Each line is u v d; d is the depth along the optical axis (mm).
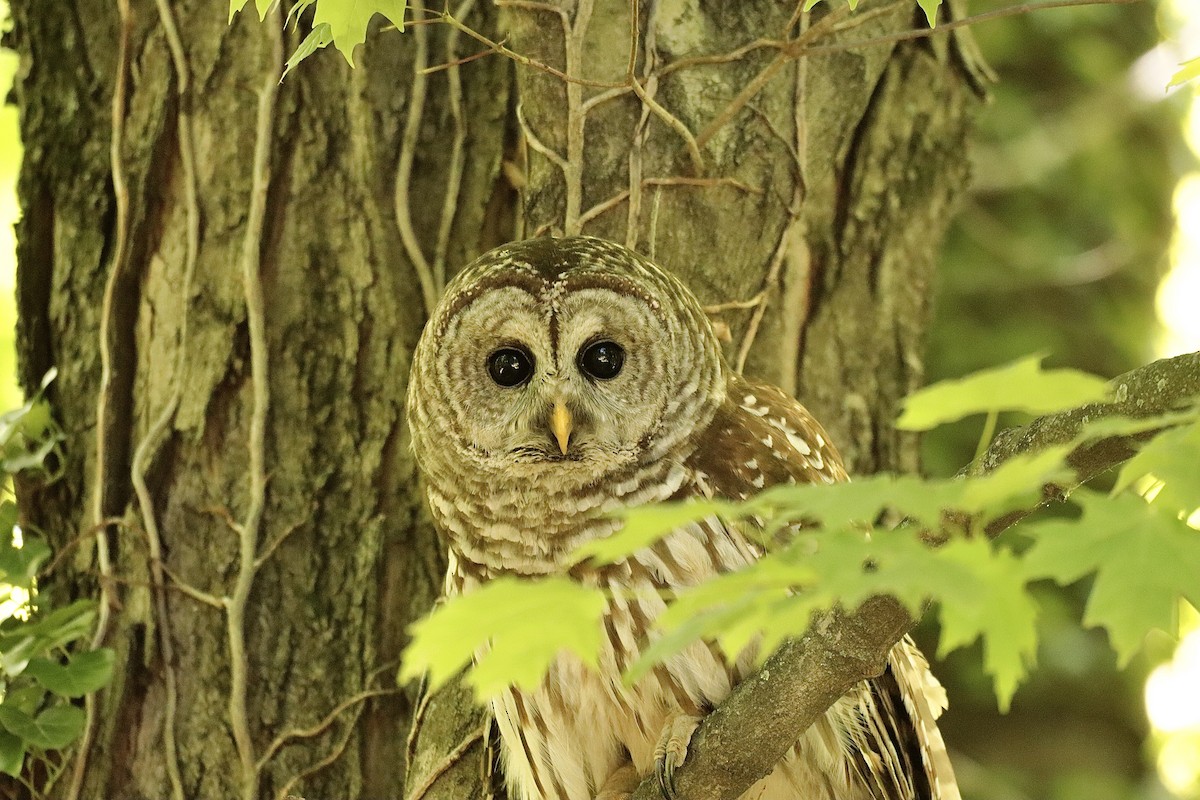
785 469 7355
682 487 7367
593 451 7406
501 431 7504
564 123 7875
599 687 7211
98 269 8789
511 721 7688
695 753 6105
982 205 15414
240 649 8250
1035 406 3486
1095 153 15570
